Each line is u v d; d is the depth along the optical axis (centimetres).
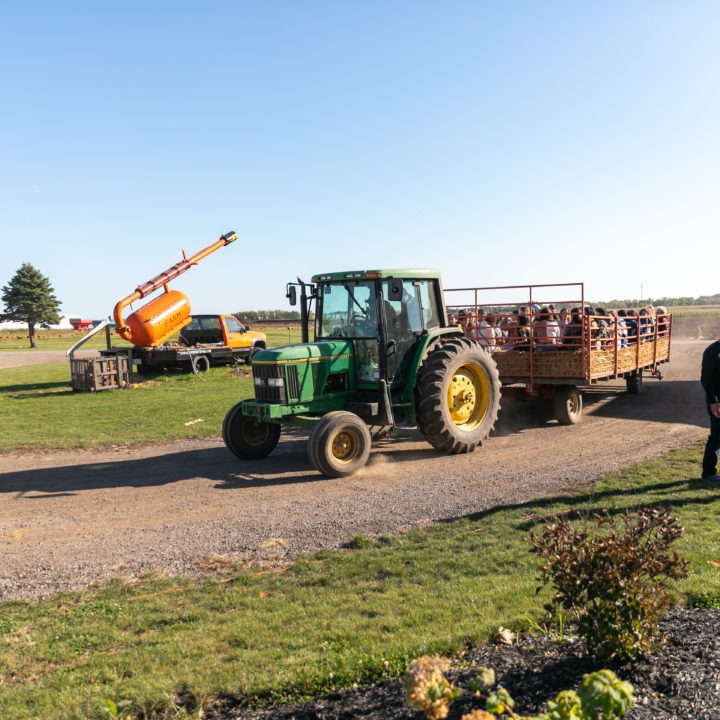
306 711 288
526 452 930
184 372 2284
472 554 517
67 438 1205
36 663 374
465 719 188
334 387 930
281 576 504
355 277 906
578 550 292
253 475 869
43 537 637
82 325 8644
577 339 1087
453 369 931
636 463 812
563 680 282
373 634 372
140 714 302
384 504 699
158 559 563
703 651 290
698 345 2825
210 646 374
